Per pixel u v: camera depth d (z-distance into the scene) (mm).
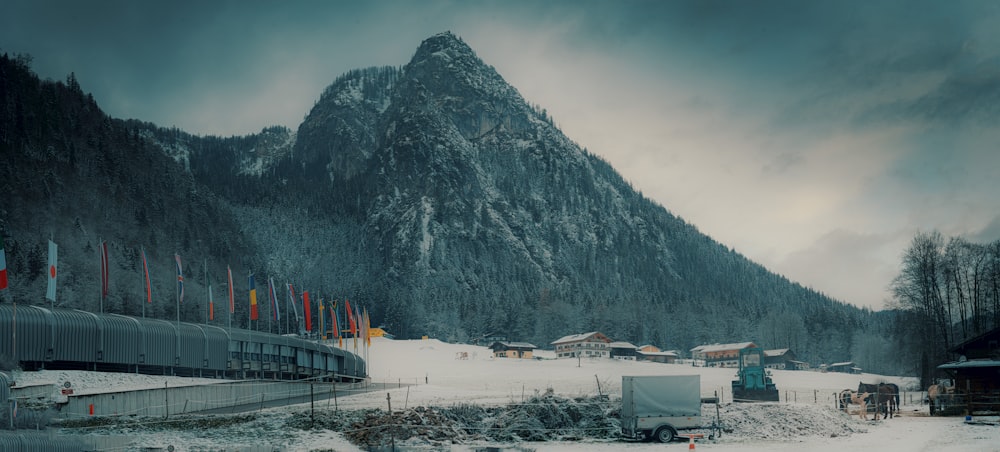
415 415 56281
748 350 80875
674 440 52500
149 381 77500
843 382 158500
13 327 69062
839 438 54562
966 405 68875
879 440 53312
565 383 134375
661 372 177625
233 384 71875
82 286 179000
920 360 114062
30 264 178500
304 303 122625
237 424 54188
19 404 51469
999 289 102312
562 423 58719
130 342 81188
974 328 103500
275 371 105125
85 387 69000
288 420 55188
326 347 122125
